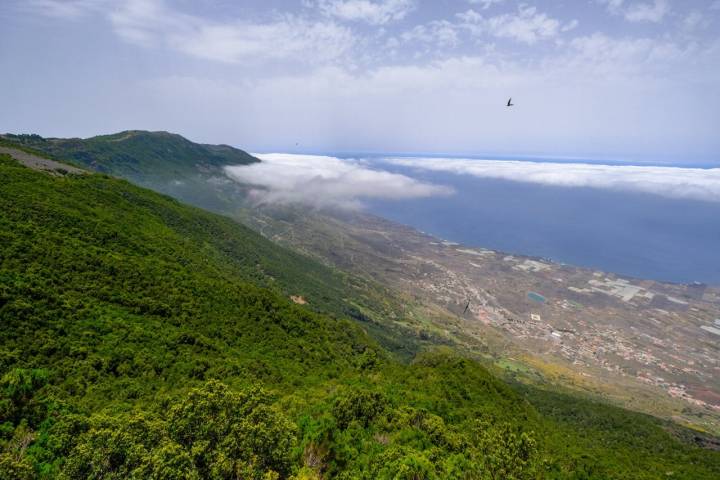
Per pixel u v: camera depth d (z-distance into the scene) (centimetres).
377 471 2883
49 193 8506
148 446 2209
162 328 5841
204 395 2436
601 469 5006
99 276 6231
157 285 6875
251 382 5138
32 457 2403
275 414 2555
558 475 4319
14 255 5569
